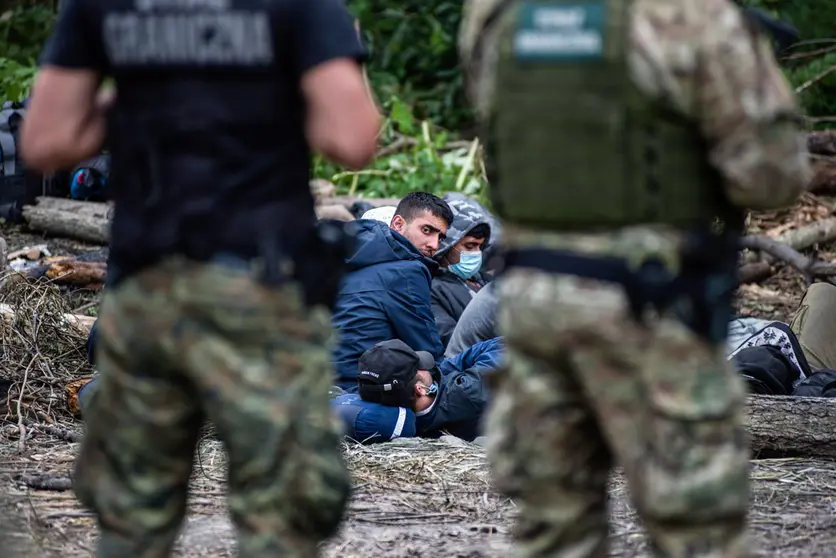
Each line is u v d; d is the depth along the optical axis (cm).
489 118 912
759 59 834
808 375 1906
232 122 888
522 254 891
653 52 832
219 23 886
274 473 891
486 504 1503
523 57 878
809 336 2041
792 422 1655
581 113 856
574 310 862
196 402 948
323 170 3691
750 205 853
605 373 862
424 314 1964
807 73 4078
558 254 872
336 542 1355
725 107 827
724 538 859
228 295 883
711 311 854
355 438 1786
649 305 847
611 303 855
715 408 845
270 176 899
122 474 942
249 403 885
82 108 928
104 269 2673
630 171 852
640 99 845
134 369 921
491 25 916
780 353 1869
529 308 879
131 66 902
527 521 943
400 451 1723
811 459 1661
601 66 849
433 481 1591
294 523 904
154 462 944
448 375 1858
